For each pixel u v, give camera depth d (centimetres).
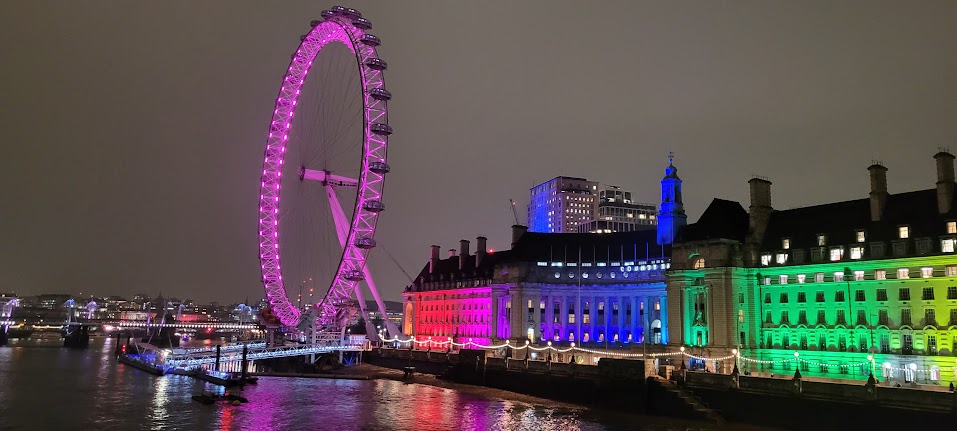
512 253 18550
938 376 10281
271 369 18112
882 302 11100
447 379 14912
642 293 16575
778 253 12538
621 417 10462
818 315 11869
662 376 10781
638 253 16988
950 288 10412
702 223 13750
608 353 15150
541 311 17538
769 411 9288
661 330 16050
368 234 15362
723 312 12675
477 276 19775
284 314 16975
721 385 9950
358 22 15038
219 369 16712
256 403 11900
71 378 15575
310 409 11300
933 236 10706
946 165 11012
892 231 11262
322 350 17725
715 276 12850
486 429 9662
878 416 8250
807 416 8888
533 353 16900
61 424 9862
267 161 16075
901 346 10775
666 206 16262
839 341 11506
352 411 11112
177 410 11075
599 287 17262
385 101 15188
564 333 17438
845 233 11838
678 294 13525
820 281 11862
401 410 11200
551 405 11656
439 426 9894
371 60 14838
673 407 10256
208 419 10319
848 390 8575
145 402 11894
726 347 12525
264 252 16262
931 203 11112
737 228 13525
